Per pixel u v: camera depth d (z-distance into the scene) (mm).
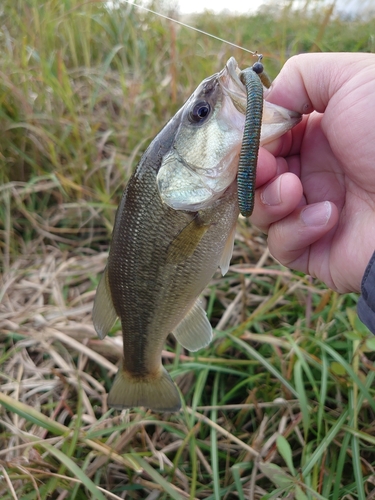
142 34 626
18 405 266
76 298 393
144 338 259
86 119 511
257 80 190
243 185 180
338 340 325
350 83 225
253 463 267
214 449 264
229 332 329
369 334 278
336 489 243
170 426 292
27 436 279
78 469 247
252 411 306
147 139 485
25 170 500
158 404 270
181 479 267
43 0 627
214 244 232
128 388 276
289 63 247
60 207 458
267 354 335
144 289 242
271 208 230
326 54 237
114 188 484
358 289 266
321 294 357
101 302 260
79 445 281
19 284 408
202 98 220
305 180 277
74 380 325
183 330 264
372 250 245
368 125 223
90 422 299
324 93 241
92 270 420
